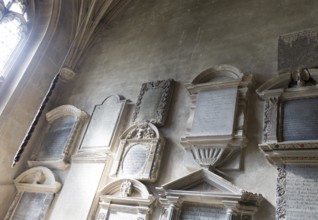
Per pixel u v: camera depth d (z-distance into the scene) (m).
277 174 4.91
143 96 7.54
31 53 9.95
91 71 9.73
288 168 4.81
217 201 4.95
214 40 7.50
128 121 7.56
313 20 6.27
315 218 4.22
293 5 6.76
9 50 9.84
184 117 6.67
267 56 6.35
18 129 9.01
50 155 8.43
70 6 10.91
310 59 5.69
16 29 10.19
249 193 4.73
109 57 9.65
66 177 7.61
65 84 10.07
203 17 8.23
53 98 9.83
